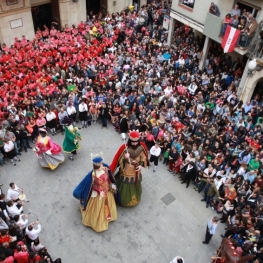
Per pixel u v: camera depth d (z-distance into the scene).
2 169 12.74
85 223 10.74
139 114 14.73
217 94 16.42
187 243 10.62
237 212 10.41
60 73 17.03
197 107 15.23
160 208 11.69
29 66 16.92
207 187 11.70
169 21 21.56
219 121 14.58
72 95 14.92
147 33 22.77
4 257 8.20
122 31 21.86
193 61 19.11
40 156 12.36
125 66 17.95
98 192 10.07
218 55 19.73
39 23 23.75
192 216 11.50
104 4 24.84
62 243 10.34
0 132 12.55
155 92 16.06
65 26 21.73
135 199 11.17
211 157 12.48
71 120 12.62
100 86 16.38
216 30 16.97
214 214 11.62
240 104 15.28
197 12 18.30
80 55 18.47
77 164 13.22
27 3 19.58
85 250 10.20
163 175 13.03
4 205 9.92
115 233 10.75
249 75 15.61
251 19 15.35
